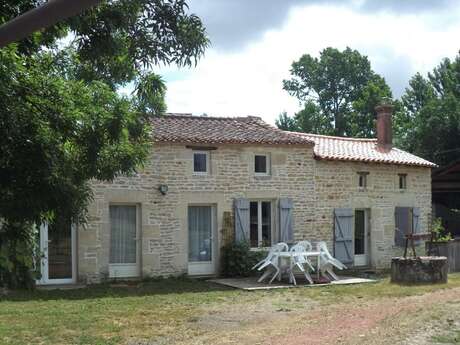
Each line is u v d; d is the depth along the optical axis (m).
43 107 5.29
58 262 14.54
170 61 6.13
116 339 8.30
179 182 15.76
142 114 6.59
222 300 12.07
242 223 16.41
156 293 13.05
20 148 4.93
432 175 26.34
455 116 33.50
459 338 7.84
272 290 13.70
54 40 6.08
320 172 17.69
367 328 8.48
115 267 15.21
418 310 9.83
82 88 5.89
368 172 18.67
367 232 18.84
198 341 8.14
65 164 5.35
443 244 18.19
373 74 47.25
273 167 16.97
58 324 9.27
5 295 12.38
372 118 42.91
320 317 9.73
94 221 14.77
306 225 17.34
